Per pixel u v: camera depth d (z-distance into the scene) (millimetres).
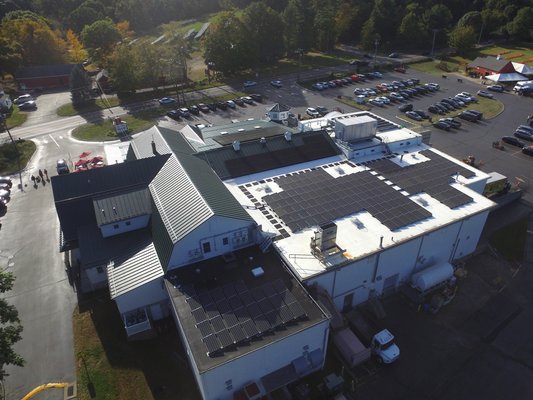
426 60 146250
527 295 47938
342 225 47000
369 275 44625
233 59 128000
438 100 109438
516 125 93688
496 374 38844
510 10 169625
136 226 48750
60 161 77625
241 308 37250
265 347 33844
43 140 91188
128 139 90562
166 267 41469
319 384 37281
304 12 147750
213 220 41656
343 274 42250
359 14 171375
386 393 37156
